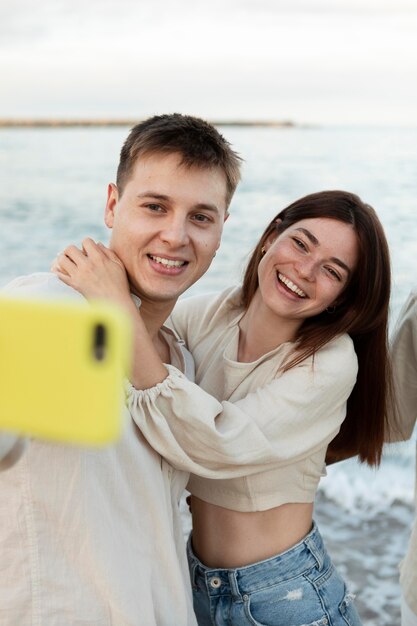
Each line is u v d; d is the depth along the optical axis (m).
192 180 1.76
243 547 2.15
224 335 2.30
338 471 6.04
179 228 1.76
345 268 2.13
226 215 1.96
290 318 2.16
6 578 1.57
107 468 1.64
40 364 0.70
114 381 0.68
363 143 26.98
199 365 2.30
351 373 2.15
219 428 1.95
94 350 0.68
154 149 1.75
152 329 1.96
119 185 1.87
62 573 1.59
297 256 2.12
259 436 1.97
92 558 1.60
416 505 2.58
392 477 5.93
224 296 2.37
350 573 4.53
